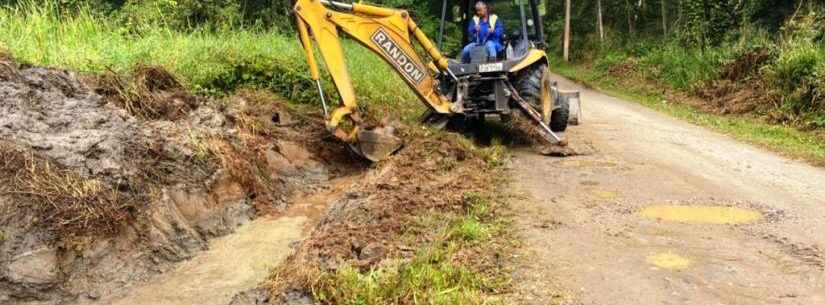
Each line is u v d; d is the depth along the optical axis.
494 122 10.33
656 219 5.60
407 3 18.12
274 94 8.78
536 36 9.80
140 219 5.30
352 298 3.93
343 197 6.20
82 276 4.72
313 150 7.96
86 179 5.23
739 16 19.30
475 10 9.46
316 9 7.55
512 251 4.78
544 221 5.51
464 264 4.43
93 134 5.68
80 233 4.87
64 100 5.95
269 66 9.01
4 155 4.96
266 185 6.87
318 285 4.12
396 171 6.83
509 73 8.77
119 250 5.00
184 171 6.09
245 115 7.65
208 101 7.60
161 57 8.11
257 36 11.56
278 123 8.17
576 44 34.25
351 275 4.10
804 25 15.44
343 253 4.64
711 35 19.97
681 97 17.45
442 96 8.65
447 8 10.27
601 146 9.23
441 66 8.55
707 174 7.42
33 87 5.88
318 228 5.58
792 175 7.53
